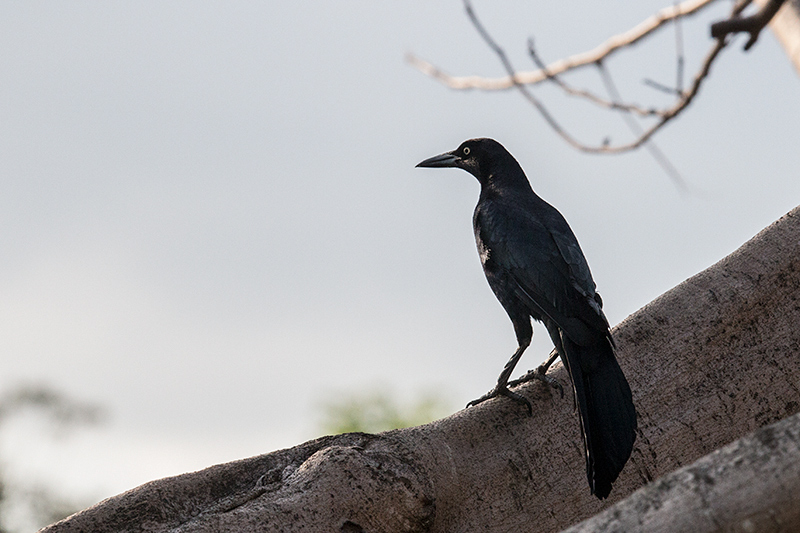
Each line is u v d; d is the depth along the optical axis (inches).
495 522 328.2
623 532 202.5
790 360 364.2
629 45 323.0
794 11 278.4
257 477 330.6
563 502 335.0
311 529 300.7
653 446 346.3
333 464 315.3
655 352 364.2
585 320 356.8
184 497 323.3
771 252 383.6
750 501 198.2
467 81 374.0
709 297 374.0
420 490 315.9
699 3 302.8
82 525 310.8
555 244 431.2
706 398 356.8
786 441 203.9
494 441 343.3
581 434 346.6
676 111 317.4
